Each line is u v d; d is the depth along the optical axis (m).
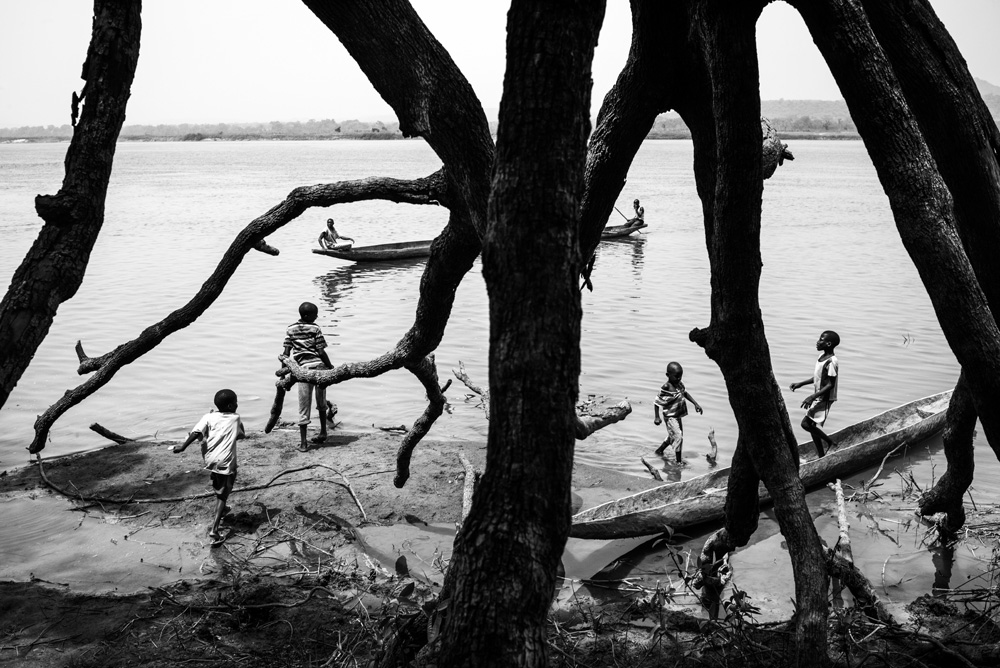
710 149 5.81
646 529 7.81
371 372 7.38
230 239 31.52
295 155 140.38
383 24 4.55
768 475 5.58
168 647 6.12
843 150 156.25
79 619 6.50
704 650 6.03
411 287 22.31
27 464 9.80
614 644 6.18
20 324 4.00
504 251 3.06
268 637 6.28
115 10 4.26
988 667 5.77
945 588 7.12
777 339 15.65
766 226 35.03
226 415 8.07
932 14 5.24
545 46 3.00
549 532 3.08
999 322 5.89
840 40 4.80
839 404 12.15
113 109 4.27
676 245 30.16
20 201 46.53
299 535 8.09
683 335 16.14
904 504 8.88
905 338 15.72
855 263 25.19
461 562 3.11
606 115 5.71
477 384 13.23
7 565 7.43
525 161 3.03
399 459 8.21
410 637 4.48
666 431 11.09
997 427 5.25
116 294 20.53
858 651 5.92
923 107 5.34
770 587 7.19
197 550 7.78
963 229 5.71
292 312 18.78
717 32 4.93
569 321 3.06
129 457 9.93
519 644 2.96
